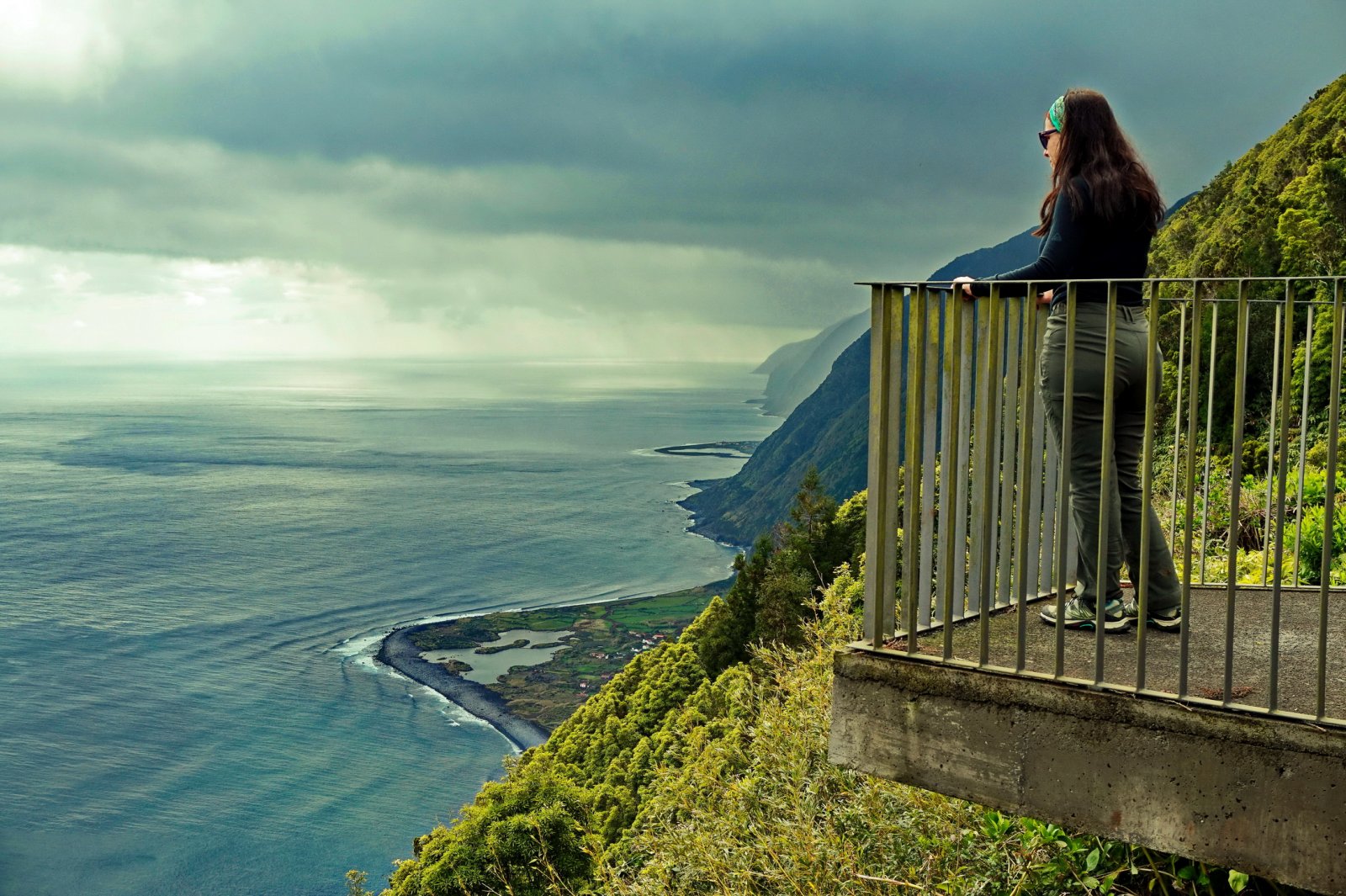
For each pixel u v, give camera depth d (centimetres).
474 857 2945
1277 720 331
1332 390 324
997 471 482
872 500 423
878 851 627
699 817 805
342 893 8788
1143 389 448
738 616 5662
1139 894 463
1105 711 364
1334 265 3491
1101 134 428
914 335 415
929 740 405
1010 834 535
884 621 434
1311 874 324
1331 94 5878
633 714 5800
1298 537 553
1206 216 6103
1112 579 453
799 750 775
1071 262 420
